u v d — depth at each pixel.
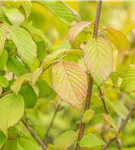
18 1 0.78
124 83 0.66
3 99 0.66
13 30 0.68
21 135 0.76
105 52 0.64
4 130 0.63
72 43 0.66
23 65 0.75
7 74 0.86
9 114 0.64
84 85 0.61
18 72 0.74
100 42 0.65
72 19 0.83
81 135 0.71
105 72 0.63
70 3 0.89
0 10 0.73
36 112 0.96
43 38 0.80
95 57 0.64
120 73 0.70
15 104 0.65
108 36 0.76
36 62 0.77
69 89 0.60
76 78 0.61
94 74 0.62
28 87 0.71
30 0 0.80
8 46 0.75
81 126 0.71
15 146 0.72
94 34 0.69
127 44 0.76
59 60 0.64
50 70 0.79
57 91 0.60
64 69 0.62
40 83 0.78
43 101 0.93
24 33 0.68
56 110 0.96
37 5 0.87
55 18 0.88
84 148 0.72
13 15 0.72
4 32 0.65
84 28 0.73
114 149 0.93
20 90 0.71
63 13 0.83
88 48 0.64
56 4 0.83
